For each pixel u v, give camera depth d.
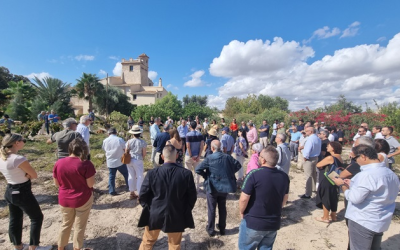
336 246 3.47
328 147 4.08
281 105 42.09
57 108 25.83
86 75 30.19
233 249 3.38
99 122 18.84
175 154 2.72
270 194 2.37
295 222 4.21
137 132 4.76
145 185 2.59
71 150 2.82
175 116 32.47
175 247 2.77
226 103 36.31
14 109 22.20
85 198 2.86
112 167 5.05
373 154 2.38
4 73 39.19
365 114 13.36
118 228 3.90
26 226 3.83
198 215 4.48
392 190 2.30
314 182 5.54
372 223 2.33
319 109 15.63
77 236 2.90
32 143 11.18
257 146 4.55
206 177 3.67
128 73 47.66
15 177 2.75
